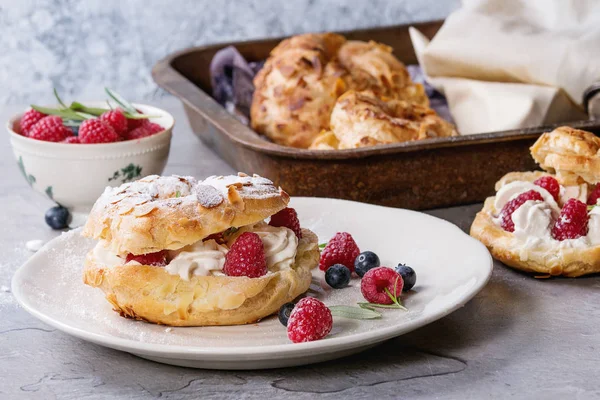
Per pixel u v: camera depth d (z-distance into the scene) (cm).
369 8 423
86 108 237
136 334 159
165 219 162
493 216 207
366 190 224
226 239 172
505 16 284
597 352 160
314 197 220
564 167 196
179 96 269
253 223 170
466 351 160
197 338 159
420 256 189
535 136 226
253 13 415
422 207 231
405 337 166
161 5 407
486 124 266
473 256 181
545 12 281
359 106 246
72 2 402
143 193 172
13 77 411
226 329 164
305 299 156
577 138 200
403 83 282
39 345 167
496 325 171
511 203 199
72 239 192
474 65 276
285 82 271
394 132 238
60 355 163
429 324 171
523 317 174
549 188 202
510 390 146
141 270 162
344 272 181
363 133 239
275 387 149
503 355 158
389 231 202
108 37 410
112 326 162
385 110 252
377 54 286
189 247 167
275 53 287
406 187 227
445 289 171
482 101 269
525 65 265
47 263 182
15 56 407
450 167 227
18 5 400
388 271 168
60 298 170
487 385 148
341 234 191
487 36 274
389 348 162
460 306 160
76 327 153
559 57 260
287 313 164
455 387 147
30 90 414
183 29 413
